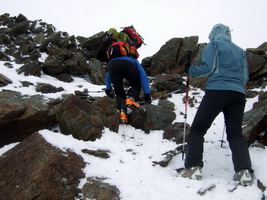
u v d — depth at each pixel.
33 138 3.88
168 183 3.51
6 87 5.66
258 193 3.29
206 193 3.28
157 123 5.32
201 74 3.90
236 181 3.53
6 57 7.76
